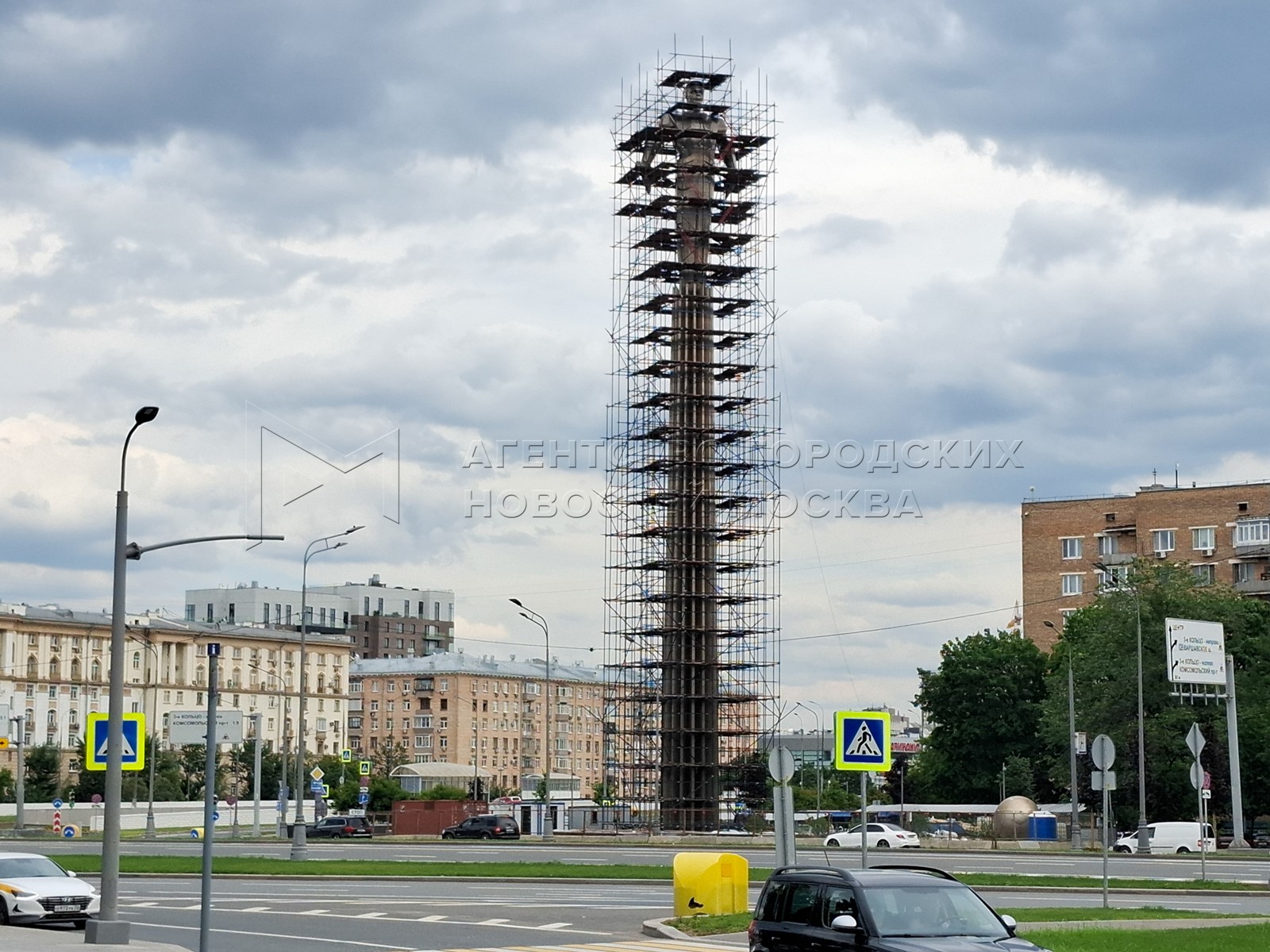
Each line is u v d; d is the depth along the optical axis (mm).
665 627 88875
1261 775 86500
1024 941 16562
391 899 38219
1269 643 91062
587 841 76812
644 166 93312
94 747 31594
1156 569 92938
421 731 194375
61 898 31328
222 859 55031
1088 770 89062
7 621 159125
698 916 30547
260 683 181750
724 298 92375
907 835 73938
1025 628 131375
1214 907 35719
